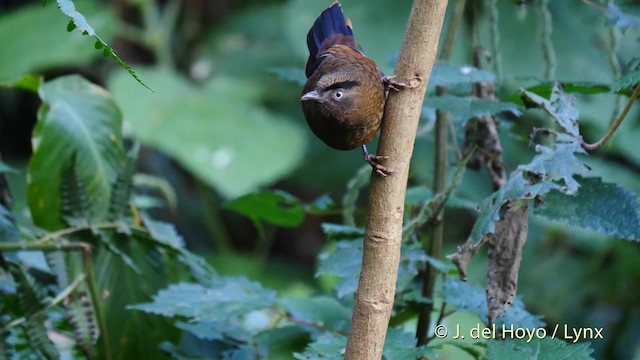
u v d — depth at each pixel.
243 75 11.41
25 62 9.09
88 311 6.79
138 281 6.88
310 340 6.80
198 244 11.11
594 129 9.02
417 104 6.45
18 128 10.75
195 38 12.09
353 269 6.66
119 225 6.87
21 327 6.78
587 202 6.56
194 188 11.66
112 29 9.46
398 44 8.57
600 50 9.14
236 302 6.73
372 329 6.47
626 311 8.24
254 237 12.13
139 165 10.64
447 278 6.79
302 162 10.99
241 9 12.77
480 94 6.79
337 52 6.67
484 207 6.55
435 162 6.81
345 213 6.84
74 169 6.85
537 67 8.76
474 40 6.85
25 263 6.97
